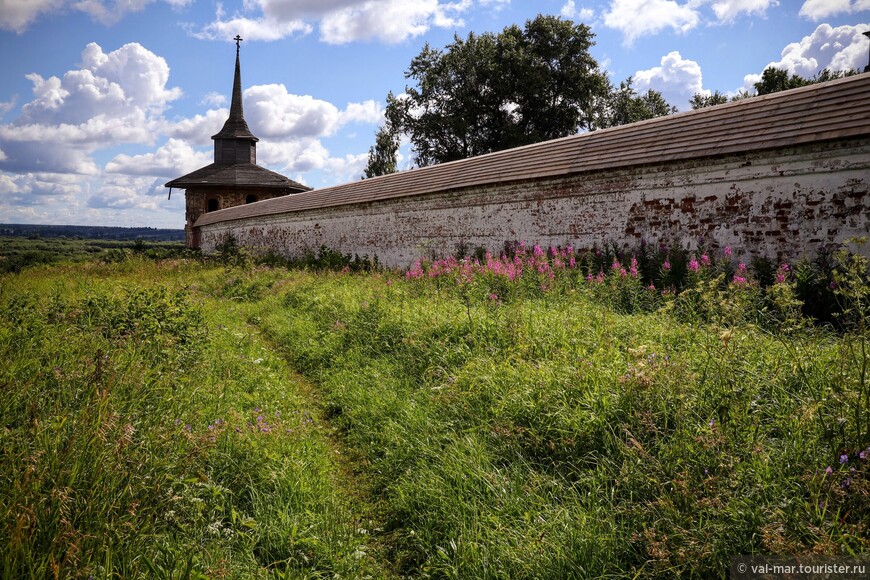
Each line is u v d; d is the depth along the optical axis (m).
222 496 3.24
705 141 9.21
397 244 16.81
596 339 5.11
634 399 3.69
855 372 3.24
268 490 3.47
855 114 7.47
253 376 5.84
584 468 3.44
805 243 8.02
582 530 2.80
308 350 7.28
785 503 2.57
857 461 2.68
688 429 3.20
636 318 6.12
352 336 7.30
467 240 14.21
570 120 34.94
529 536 2.87
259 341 8.20
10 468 2.81
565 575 2.62
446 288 9.06
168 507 2.96
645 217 10.16
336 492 3.72
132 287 10.07
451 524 3.19
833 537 2.37
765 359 4.10
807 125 7.95
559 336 5.43
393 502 3.60
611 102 38.19
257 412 4.58
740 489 2.71
